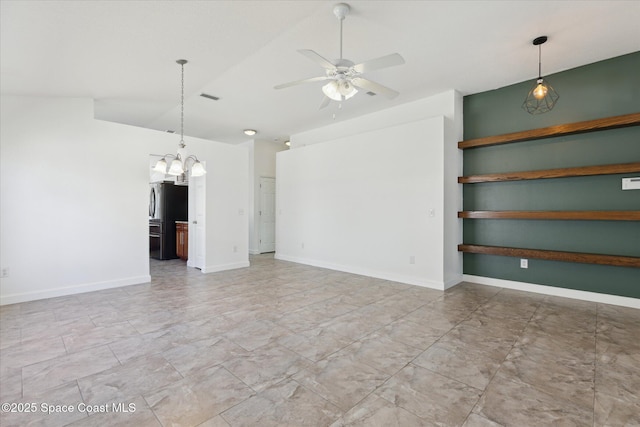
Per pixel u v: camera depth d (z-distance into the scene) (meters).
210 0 2.26
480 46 3.23
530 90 4.10
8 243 3.60
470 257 4.69
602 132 3.59
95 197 4.21
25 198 3.71
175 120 5.86
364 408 1.72
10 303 3.60
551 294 3.98
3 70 3.04
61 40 2.61
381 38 3.06
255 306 3.53
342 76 2.57
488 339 2.62
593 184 3.66
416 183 4.47
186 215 7.17
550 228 3.98
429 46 3.22
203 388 1.91
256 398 1.81
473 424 1.59
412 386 1.94
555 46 3.24
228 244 5.71
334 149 5.64
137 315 3.23
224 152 5.65
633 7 2.57
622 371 2.10
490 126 4.45
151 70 3.43
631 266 3.22
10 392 1.86
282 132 6.93
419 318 3.13
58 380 2.00
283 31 2.80
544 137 3.88
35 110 3.79
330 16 2.68
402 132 4.64
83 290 4.10
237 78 4.00
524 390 1.89
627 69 3.45
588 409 1.71
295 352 2.40
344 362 2.24
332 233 5.70
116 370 2.12
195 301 3.73
